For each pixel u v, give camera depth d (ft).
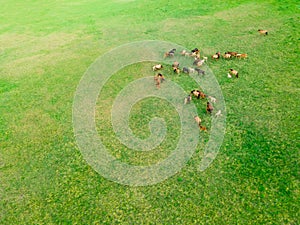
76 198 44.52
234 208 40.57
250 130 52.34
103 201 43.68
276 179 43.68
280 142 49.47
